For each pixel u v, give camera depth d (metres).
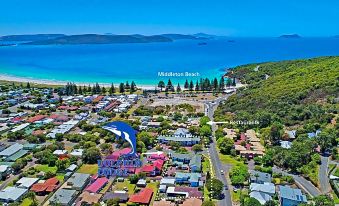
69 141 181.62
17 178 136.62
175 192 124.06
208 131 183.38
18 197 120.81
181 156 154.00
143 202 116.88
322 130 170.50
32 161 155.62
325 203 110.38
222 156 160.00
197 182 130.50
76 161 151.88
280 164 146.75
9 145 173.88
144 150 164.38
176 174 136.88
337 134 165.12
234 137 175.00
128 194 124.44
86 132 194.12
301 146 151.75
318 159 148.00
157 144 175.38
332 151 154.88
